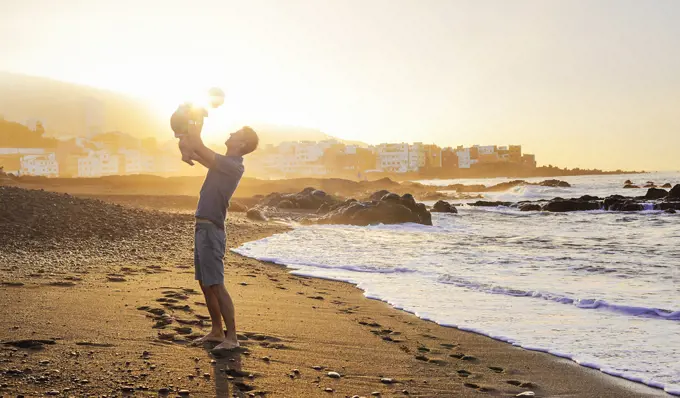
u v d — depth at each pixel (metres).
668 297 8.18
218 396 3.74
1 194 15.02
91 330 5.05
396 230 22.08
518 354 5.61
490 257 12.96
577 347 5.80
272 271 11.00
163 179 55.16
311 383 4.27
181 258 11.13
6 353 4.19
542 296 8.43
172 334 5.09
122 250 11.75
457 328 6.63
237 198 41.69
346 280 10.13
